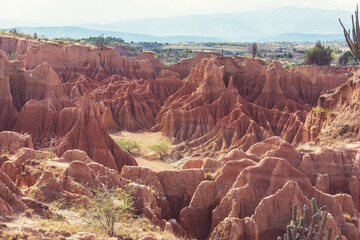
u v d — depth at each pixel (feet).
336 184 156.46
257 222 117.91
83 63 509.35
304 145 208.13
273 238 118.11
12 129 255.91
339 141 185.88
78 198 106.52
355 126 187.93
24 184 126.41
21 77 293.23
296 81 396.16
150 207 120.88
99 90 430.20
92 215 90.12
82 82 452.35
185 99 378.53
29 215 87.56
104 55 518.78
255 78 401.29
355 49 132.26
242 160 143.74
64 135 228.43
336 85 384.88
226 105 333.42
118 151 214.48
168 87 448.65
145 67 523.70
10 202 88.53
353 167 157.07
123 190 112.16
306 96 391.45
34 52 467.93
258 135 287.48
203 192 138.72
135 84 436.76
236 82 404.57
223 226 117.29
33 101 256.93
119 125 362.53
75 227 84.07
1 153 157.28
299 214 117.08
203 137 299.79
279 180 130.72
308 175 153.99
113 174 131.85
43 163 136.56
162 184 150.61
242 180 133.90
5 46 579.48
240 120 295.89
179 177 151.02
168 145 295.89
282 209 121.39
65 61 489.26
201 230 134.92
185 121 320.70
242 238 116.57
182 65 529.04
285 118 313.12
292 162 156.97
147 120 379.14
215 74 351.25
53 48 477.77
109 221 87.20
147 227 100.17
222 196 137.18
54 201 101.45
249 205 128.26
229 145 284.41
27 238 71.87
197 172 151.64
